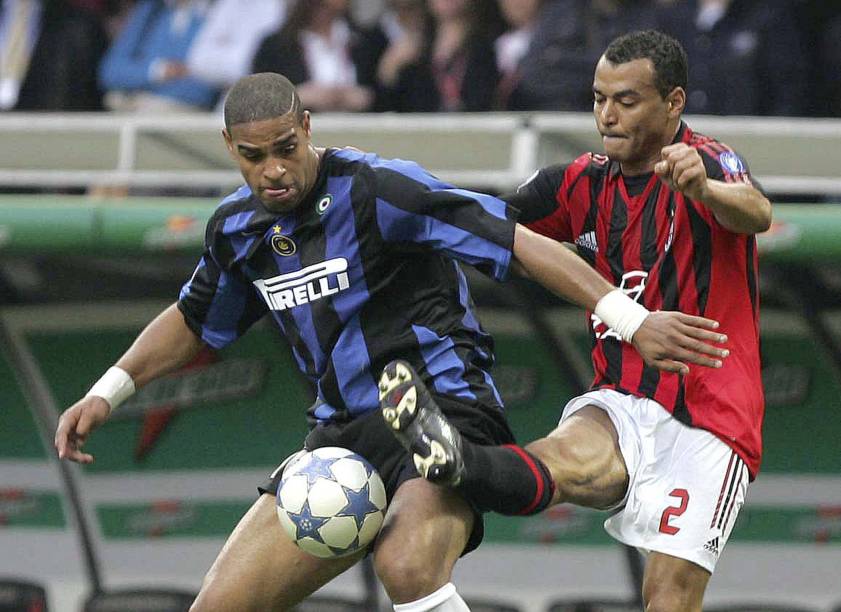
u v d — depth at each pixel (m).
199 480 27.97
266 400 27.88
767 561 26.86
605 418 17.23
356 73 32.09
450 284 16.20
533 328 27.19
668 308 17.00
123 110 32.88
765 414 26.94
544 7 30.80
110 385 17.06
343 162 15.68
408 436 14.42
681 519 16.98
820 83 30.50
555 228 17.80
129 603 27.94
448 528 15.17
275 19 33.09
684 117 24.80
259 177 15.16
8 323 28.11
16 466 28.23
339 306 15.80
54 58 33.06
